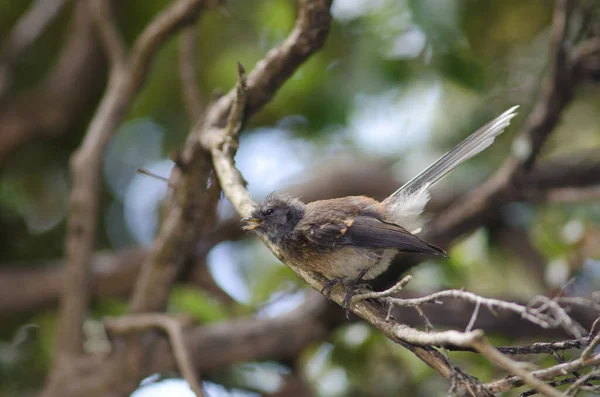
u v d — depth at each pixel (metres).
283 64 8.35
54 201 15.83
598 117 14.02
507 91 12.87
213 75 14.95
